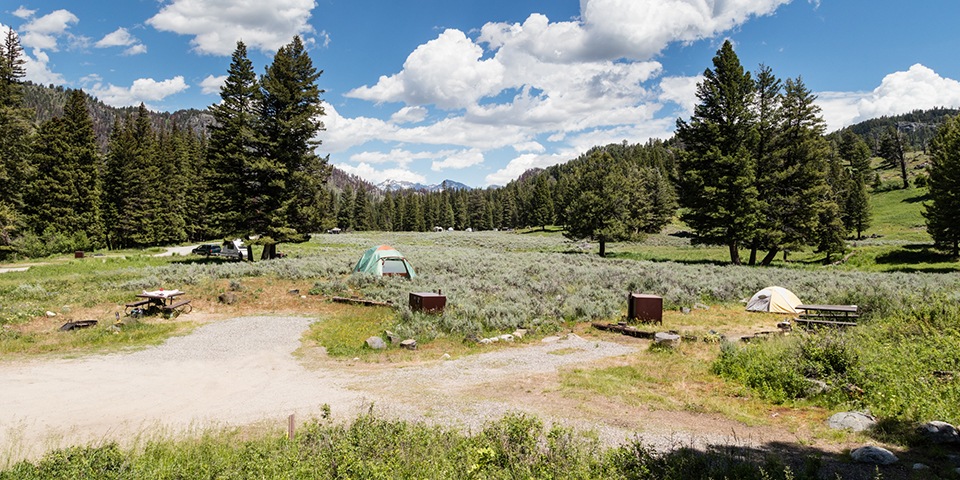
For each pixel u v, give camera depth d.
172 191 65.62
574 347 11.76
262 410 7.36
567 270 26.66
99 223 51.84
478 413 7.01
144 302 14.95
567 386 8.36
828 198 40.06
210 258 38.72
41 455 5.43
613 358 10.55
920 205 77.44
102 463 4.57
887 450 4.93
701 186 33.72
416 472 4.49
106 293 17.62
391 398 7.88
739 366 8.73
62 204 47.31
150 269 24.55
